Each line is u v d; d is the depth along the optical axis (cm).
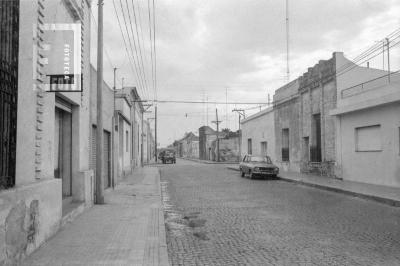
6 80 602
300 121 3002
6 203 591
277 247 827
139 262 682
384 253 771
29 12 730
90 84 1437
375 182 2059
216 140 7525
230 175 3155
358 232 974
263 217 1212
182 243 877
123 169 2805
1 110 590
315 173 2742
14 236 627
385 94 1938
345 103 2300
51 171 905
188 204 1534
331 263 703
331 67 2483
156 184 2288
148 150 8469
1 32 584
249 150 4591
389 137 1938
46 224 815
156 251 757
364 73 2431
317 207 1416
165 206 1480
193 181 2612
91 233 912
